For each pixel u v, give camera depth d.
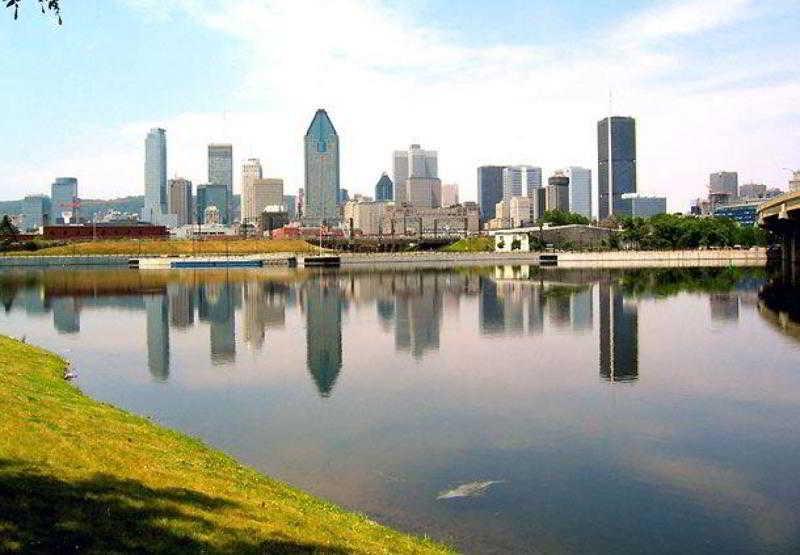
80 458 30.80
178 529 24.56
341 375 73.50
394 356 84.75
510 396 63.00
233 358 84.38
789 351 83.94
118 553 21.77
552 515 36.50
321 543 26.72
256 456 46.22
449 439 49.97
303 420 55.53
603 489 40.06
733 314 120.50
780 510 36.91
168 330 109.31
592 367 76.06
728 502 38.06
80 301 157.38
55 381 59.84
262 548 24.62
